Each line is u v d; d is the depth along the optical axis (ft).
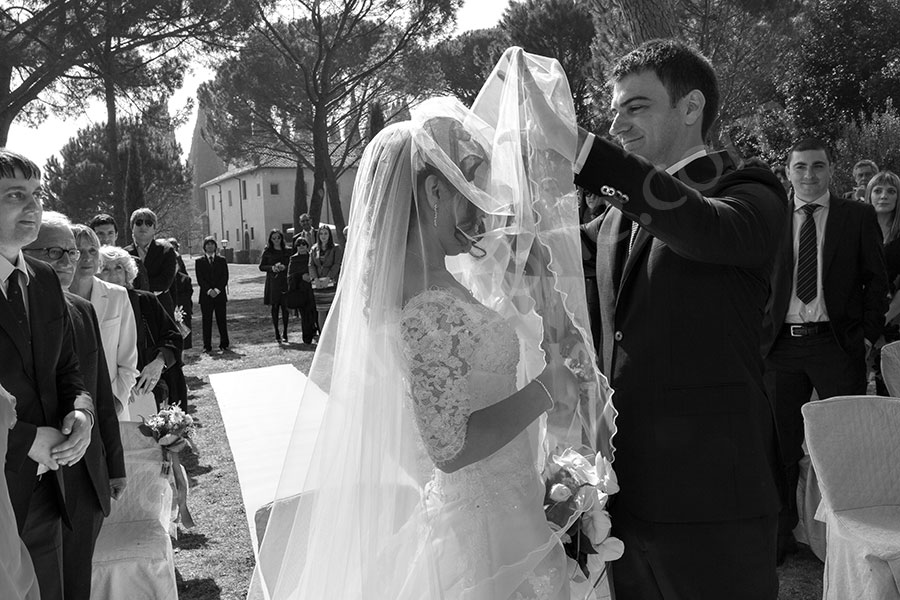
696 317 6.31
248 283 91.35
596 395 6.12
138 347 15.10
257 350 38.24
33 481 8.46
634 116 6.53
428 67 67.36
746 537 6.22
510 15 61.26
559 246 5.87
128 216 70.95
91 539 9.52
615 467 6.61
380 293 5.61
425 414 5.41
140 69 51.55
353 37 62.95
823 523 12.00
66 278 10.85
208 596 11.86
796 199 13.03
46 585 8.83
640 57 6.56
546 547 5.77
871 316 12.69
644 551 6.45
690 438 6.25
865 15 60.54
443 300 5.50
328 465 5.87
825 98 60.59
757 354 6.49
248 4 50.37
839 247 12.65
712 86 6.59
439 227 5.75
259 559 6.39
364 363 5.71
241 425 22.48
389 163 5.63
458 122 5.83
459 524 5.74
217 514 15.46
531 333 6.04
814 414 9.76
